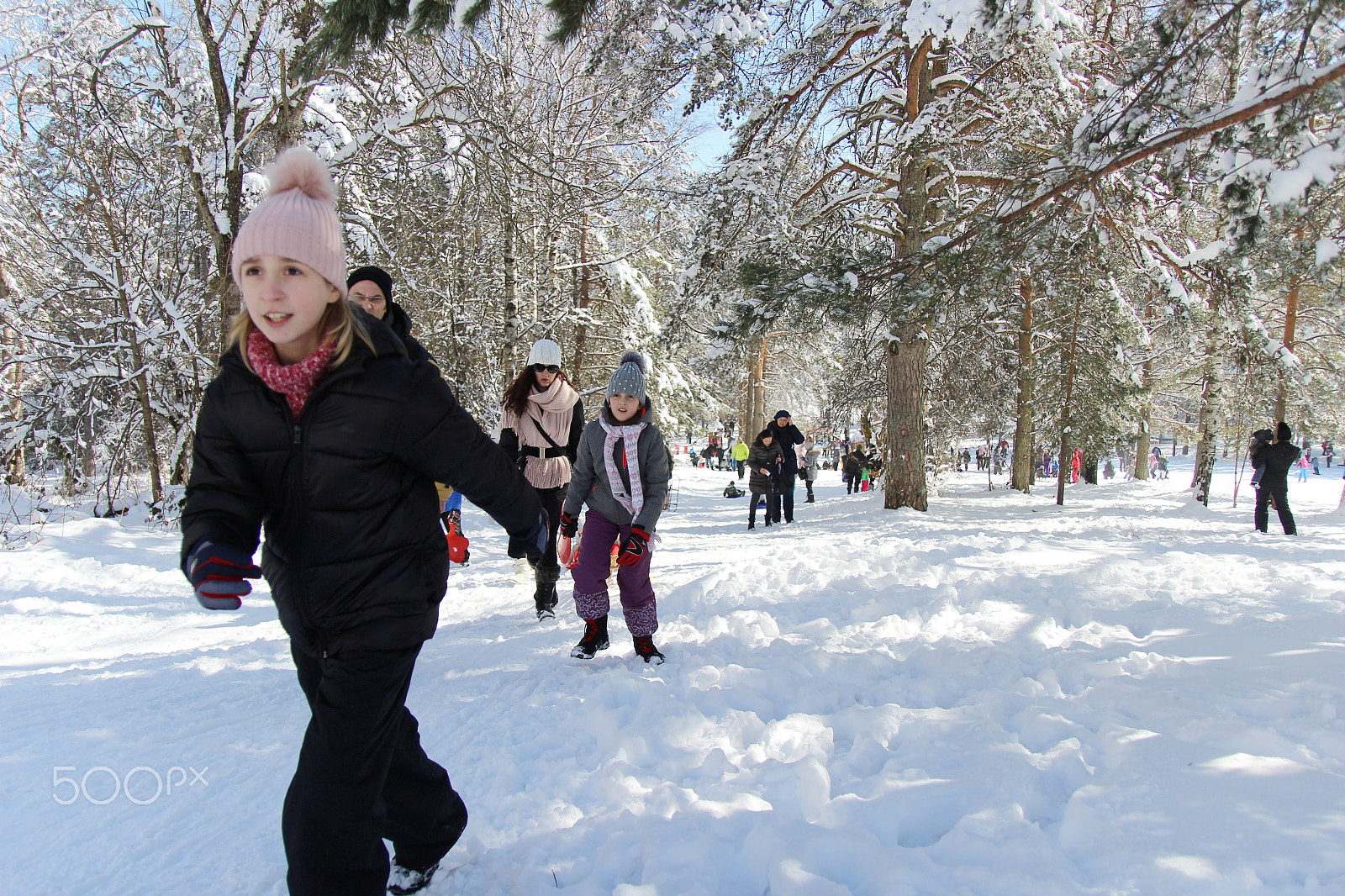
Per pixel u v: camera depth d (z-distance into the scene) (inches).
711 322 510.9
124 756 117.0
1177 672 128.7
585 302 844.0
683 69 401.4
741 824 83.9
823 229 530.9
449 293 617.3
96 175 465.4
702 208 493.4
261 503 67.4
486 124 407.5
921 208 483.2
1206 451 662.5
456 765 107.9
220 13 466.3
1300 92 138.3
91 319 524.4
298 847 63.4
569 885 76.8
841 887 69.7
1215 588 201.2
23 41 522.3
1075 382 679.1
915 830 85.0
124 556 350.9
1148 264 467.2
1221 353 610.5
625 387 153.1
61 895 79.5
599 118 517.0
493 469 72.9
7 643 230.8
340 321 65.9
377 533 66.9
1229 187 154.6
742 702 125.7
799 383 1584.6
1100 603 187.0
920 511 531.8
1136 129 168.7
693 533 498.6
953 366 741.9
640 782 98.8
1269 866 69.5
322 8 355.6
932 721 111.0
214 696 150.6
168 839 91.2
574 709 125.2
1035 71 403.5
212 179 443.5
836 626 176.7
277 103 426.6
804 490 1114.7
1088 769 93.4
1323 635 147.5
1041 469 1439.5
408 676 70.1
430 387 68.4
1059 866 72.7
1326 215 152.3
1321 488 1067.3
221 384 66.2
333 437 64.5
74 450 527.2
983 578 209.3
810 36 451.2
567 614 211.0
